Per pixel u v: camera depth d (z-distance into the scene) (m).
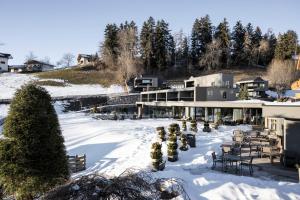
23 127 11.84
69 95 77.19
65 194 5.49
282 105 20.17
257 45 119.19
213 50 108.44
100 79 94.31
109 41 106.44
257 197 10.95
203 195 10.78
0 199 11.91
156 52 104.56
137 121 49.78
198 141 26.25
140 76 86.62
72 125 45.03
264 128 32.94
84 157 20.36
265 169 17.81
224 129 35.97
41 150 11.92
